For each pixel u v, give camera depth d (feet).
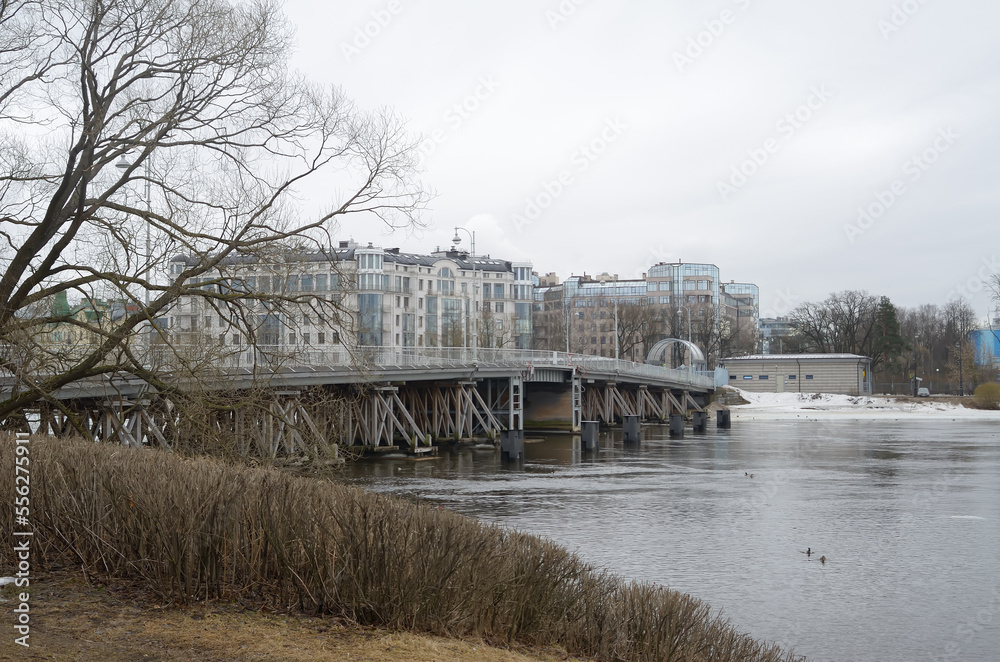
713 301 631.56
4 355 64.08
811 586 74.18
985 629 63.05
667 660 40.32
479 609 37.88
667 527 99.96
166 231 66.90
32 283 67.15
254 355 71.56
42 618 33.73
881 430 275.59
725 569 79.97
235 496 37.19
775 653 49.65
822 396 411.54
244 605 36.14
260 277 71.87
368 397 177.99
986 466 166.50
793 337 590.55
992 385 382.63
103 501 38.45
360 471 154.40
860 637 61.16
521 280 505.66
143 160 68.13
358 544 35.73
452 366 200.34
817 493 128.57
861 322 501.56
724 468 163.94
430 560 36.73
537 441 235.40
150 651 31.17
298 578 35.78
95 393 91.71
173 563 35.78
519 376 227.40
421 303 447.83
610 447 215.72
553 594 41.42
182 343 75.82
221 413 74.49
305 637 33.42
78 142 67.15
